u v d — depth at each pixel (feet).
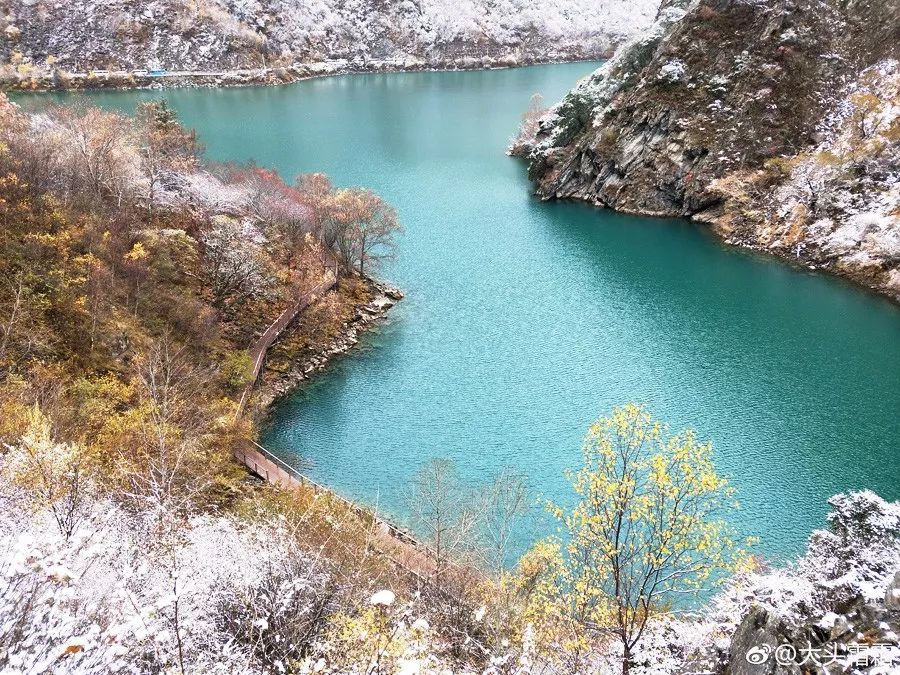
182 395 147.84
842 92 369.91
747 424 188.55
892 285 276.21
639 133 404.98
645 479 83.46
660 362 224.12
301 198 271.28
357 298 259.39
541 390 207.31
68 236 179.11
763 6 400.88
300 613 59.67
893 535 68.44
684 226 368.89
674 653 67.92
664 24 448.65
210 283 221.25
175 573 40.04
